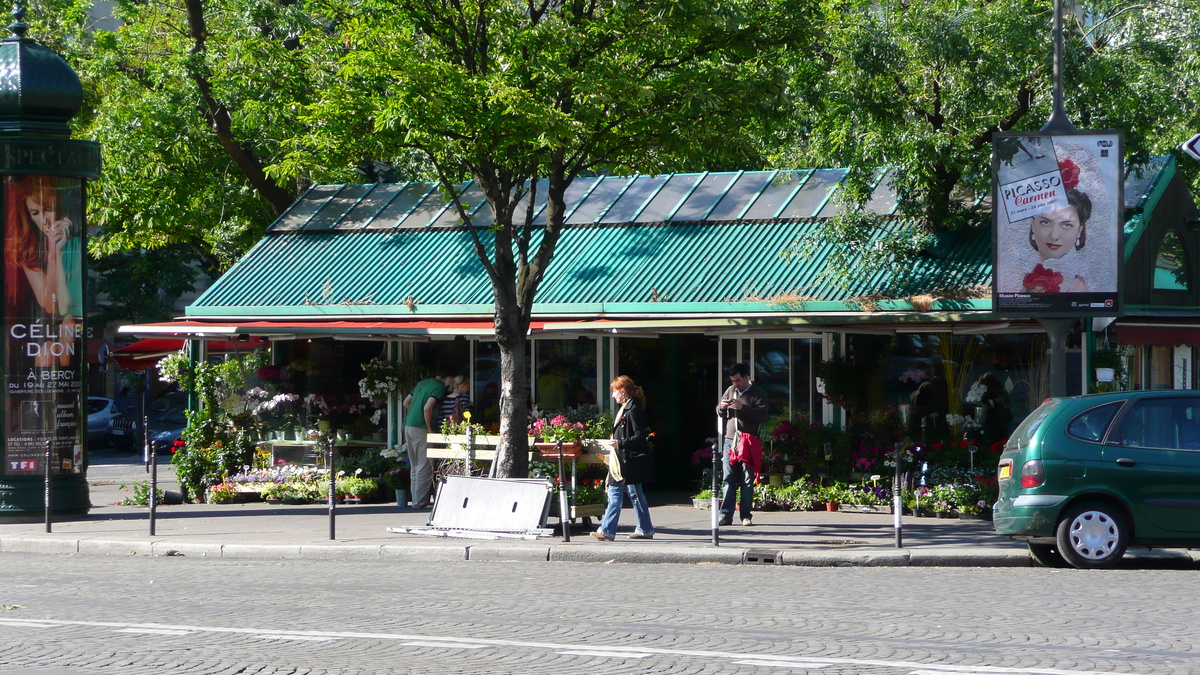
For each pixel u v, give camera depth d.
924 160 16.66
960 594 10.40
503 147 14.48
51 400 16.72
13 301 16.58
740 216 19.64
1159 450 11.90
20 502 16.47
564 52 14.88
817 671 7.22
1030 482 12.01
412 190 23.53
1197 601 9.86
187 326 18.77
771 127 16.55
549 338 19.41
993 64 16.81
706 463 18.45
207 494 19.77
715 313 17.72
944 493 16.22
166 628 8.75
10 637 8.39
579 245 20.22
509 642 8.20
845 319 16.66
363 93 14.98
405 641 8.21
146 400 42.75
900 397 17.61
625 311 18.36
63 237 16.91
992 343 17.08
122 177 26.47
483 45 15.62
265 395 20.41
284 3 25.81
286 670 7.29
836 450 17.47
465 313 19.45
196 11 25.88
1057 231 14.34
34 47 16.77
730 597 10.31
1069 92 16.80
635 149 15.80
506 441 15.13
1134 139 16.92
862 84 17.38
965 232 17.83
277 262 22.08
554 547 13.33
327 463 19.95
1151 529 11.80
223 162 27.55
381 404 20.38
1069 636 8.34
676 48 15.60
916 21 16.97
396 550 13.52
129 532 15.12
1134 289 17.14
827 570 12.24
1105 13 18.23
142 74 28.00
